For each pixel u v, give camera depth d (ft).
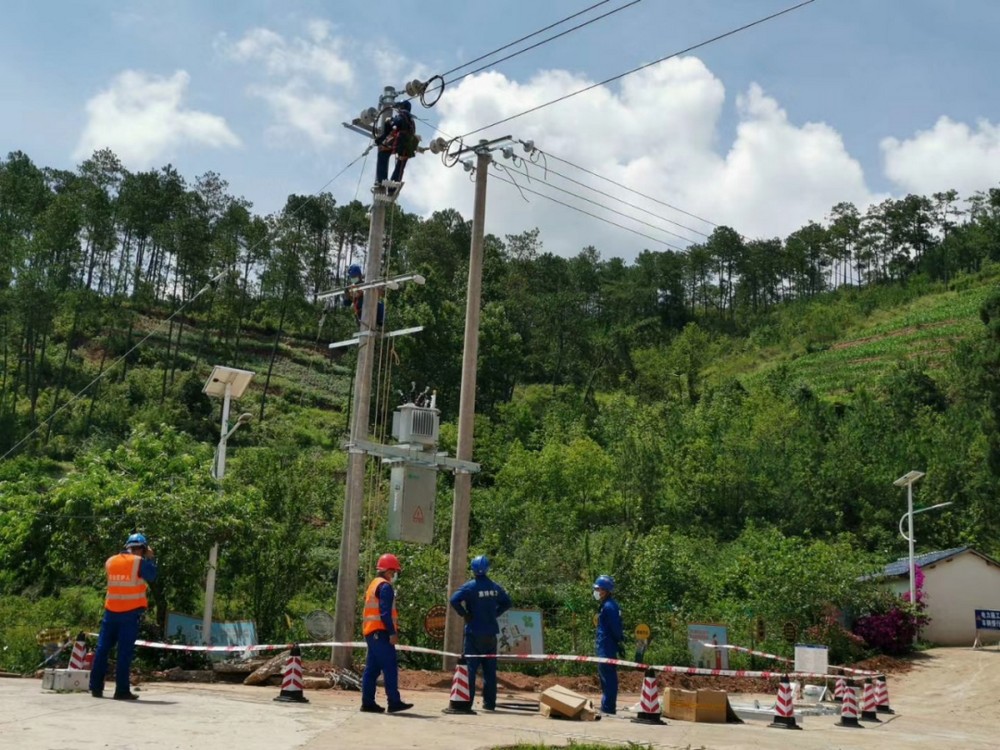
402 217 375.86
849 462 153.38
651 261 496.23
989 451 144.56
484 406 225.56
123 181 314.96
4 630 60.59
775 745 36.27
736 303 490.90
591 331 400.06
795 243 504.02
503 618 68.23
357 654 64.34
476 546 108.68
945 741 44.68
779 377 263.90
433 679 55.57
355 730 32.76
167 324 289.74
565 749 30.63
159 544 59.98
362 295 58.18
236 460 82.84
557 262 402.93
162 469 67.41
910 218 498.28
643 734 36.99
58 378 234.38
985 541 141.49
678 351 338.95
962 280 433.89
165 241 288.10
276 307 289.74
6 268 227.81
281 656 50.60
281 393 249.55
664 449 162.71
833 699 62.69
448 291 274.36
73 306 242.99
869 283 502.38
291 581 72.28
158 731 29.66
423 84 57.77
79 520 61.36
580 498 140.77
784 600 90.12
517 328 333.62
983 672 82.64
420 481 57.06
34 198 281.74
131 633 37.50
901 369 237.25
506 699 49.26
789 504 151.12
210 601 60.59
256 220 287.48
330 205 351.67
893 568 109.60
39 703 34.71
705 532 145.69
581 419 196.03
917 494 150.10
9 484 67.15
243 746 28.04
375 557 77.87
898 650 93.76
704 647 74.69
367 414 56.03
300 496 77.10
